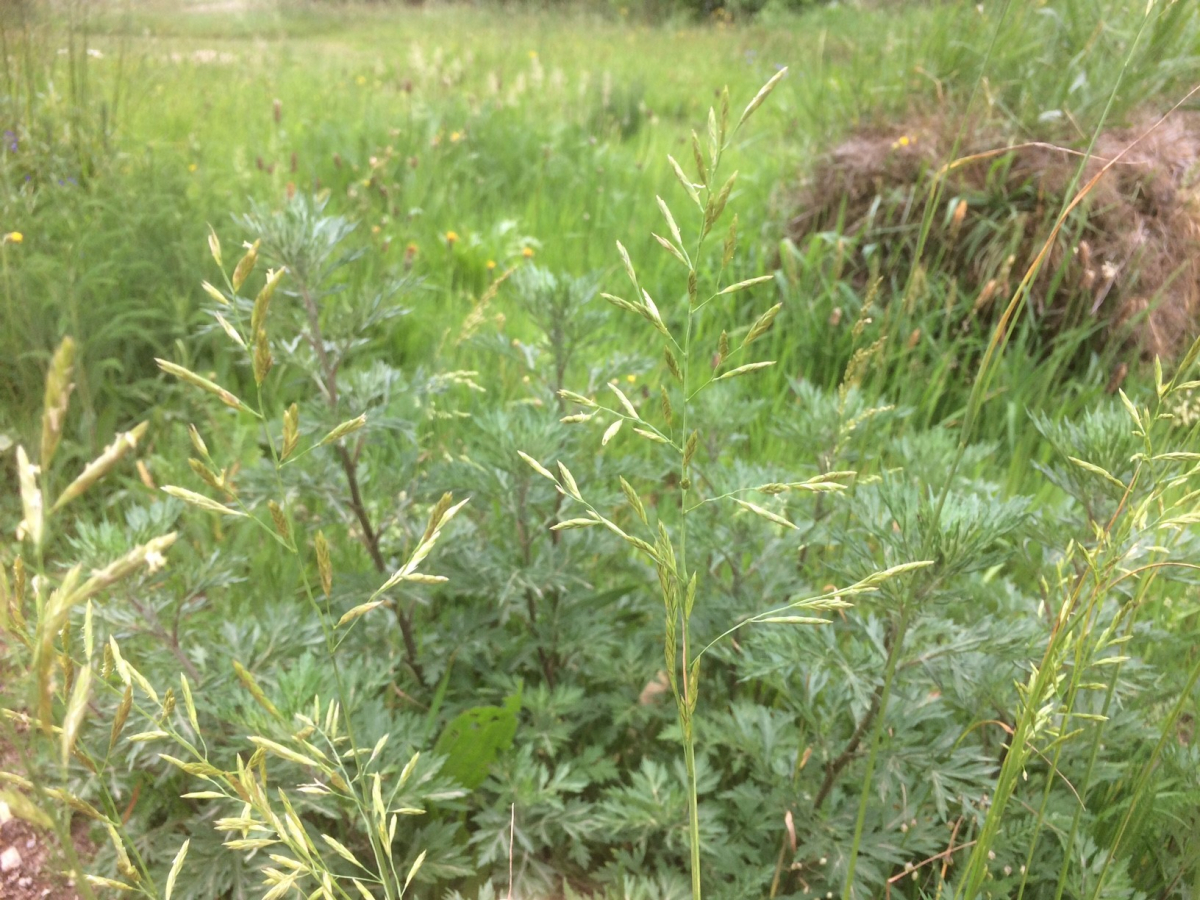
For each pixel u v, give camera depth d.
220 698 1.62
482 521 2.21
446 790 1.52
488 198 5.23
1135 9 3.35
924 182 3.71
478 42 10.40
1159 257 3.38
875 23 5.46
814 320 3.58
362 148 5.36
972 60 3.97
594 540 1.96
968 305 3.47
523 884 1.63
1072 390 3.41
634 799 1.63
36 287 2.94
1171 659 1.94
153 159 3.85
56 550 2.45
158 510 1.71
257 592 2.19
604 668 1.93
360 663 1.71
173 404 3.01
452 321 3.58
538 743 1.83
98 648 1.61
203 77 7.06
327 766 0.93
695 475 2.22
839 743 1.62
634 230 4.57
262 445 2.69
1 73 3.79
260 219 1.84
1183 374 1.05
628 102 7.05
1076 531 1.74
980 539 1.32
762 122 6.10
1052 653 0.99
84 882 0.67
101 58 4.74
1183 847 1.51
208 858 1.52
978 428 3.25
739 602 1.93
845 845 1.51
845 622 1.60
